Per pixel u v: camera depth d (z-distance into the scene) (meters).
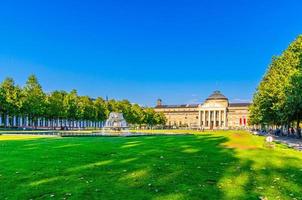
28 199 15.12
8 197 15.36
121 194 16.05
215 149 37.72
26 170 21.30
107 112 185.50
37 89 130.00
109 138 62.69
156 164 24.67
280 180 20.31
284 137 88.94
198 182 18.92
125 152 32.41
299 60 56.69
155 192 16.50
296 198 16.25
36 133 86.62
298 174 22.61
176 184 18.27
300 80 54.34
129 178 19.53
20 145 39.81
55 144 41.72
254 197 16.08
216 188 17.64
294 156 33.19
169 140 55.19
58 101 149.88
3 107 119.25
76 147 37.06
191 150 36.09
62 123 192.62
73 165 23.50
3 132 90.75
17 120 167.38
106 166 23.34
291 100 57.97
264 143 49.47
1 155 28.62
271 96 79.38
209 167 24.12
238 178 20.47
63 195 15.76
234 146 42.44
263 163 27.09
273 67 87.44
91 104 178.50
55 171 21.17
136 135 83.12
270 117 90.56
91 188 17.06
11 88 121.38
